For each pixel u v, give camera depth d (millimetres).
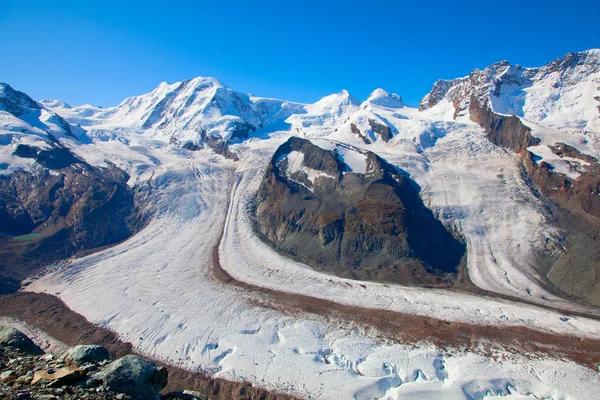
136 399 15898
